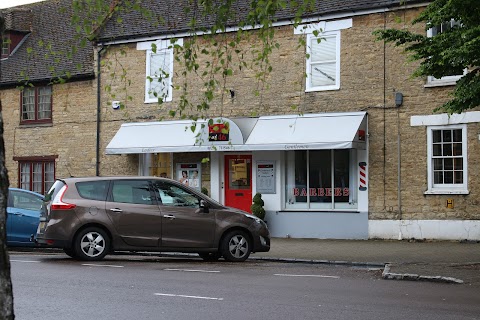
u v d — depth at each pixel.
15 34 29.02
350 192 21.06
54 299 9.73
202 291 10.55
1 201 4.31
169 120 23.70
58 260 15.09
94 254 14.95
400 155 20.14
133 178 15.39
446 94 19.53
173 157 23.81
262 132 21.53
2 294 4.29
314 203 21.61
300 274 12.97
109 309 9.00
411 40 14.02
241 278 12.17
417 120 19.92
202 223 15.28
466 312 9.00
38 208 18.42
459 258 15.92
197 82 23.45
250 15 9.34
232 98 22.73
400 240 20.00
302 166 21.83
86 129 25.59
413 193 19.92
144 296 10.03
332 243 19.70
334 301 9.78
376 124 20.52
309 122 21.11
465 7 13.24
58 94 26.39
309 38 21.62
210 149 21.97
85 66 25.88
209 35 10.08
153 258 16.73
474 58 13.02
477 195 19.08
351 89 20.92
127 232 15.02
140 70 24.45
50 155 26.52
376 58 20.56
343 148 20.00
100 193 15.15
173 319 8.37
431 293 10.79
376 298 10.14
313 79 21.58
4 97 27.88
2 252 4.30
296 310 9.00
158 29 23.98
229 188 22.83
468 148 19.19
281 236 21.81
